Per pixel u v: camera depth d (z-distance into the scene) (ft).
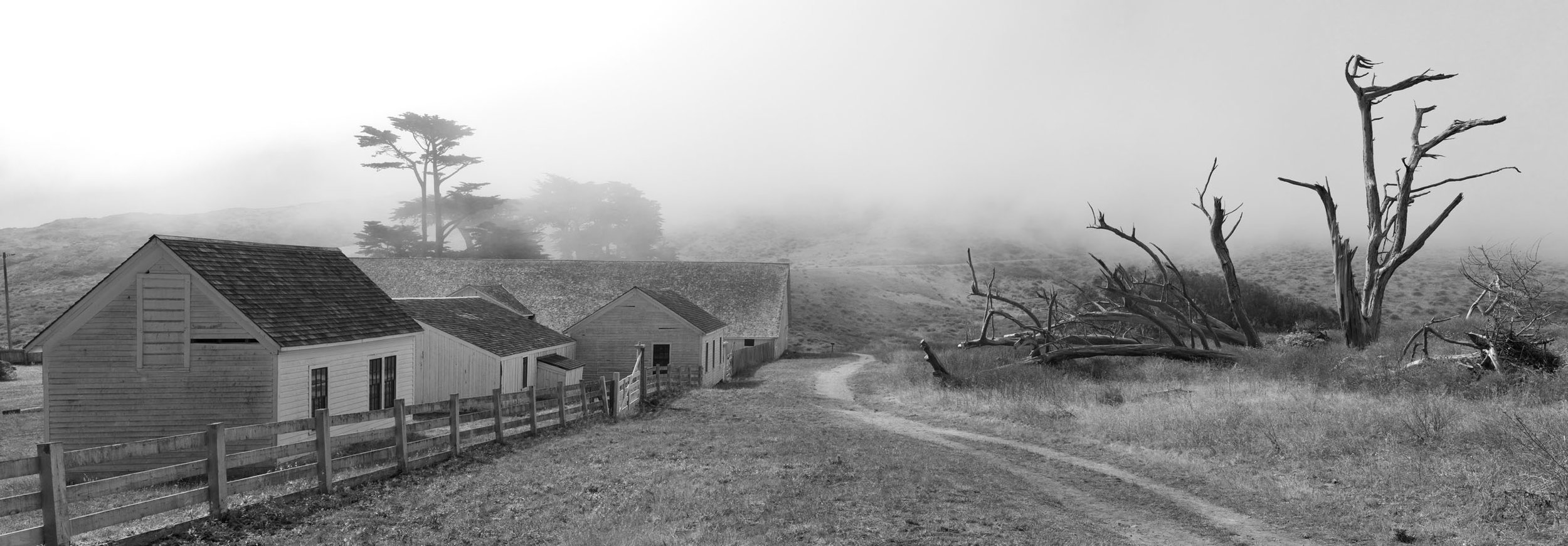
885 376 135.44
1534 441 43.91
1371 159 128.47
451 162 304.50
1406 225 123.95
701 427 72.23
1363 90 127.54
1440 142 120.88
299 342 64.18
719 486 43.09
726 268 219.61
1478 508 38.68
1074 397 88.07
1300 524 39.19
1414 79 122.42
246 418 62.49
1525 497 38.37
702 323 147.33
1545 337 90.33
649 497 40.34
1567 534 34.24
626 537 32.76
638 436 64.28
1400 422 57.62
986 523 37.27
